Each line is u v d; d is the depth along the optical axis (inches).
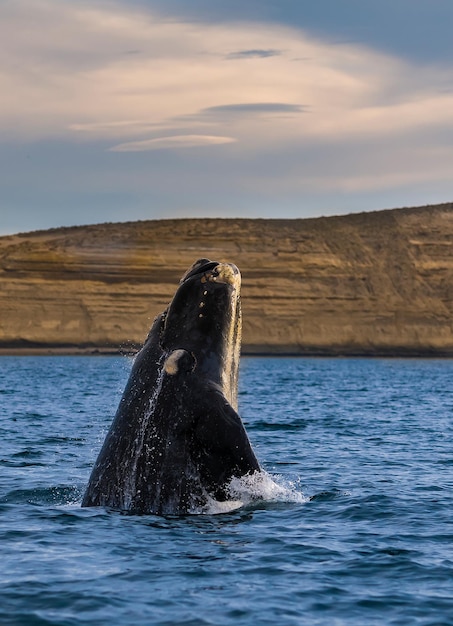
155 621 1378.0
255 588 1537.9
